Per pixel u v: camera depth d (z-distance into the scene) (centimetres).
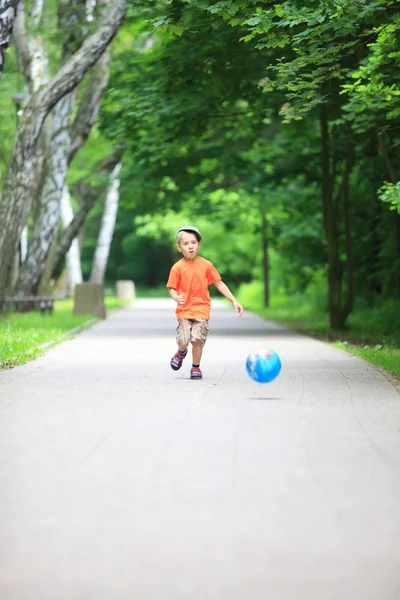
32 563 736
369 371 2156
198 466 1080
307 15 2312
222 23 3033
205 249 9181
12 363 2314
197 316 1972
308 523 848
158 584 688
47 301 4850
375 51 2495
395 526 839
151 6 3450
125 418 1434
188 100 3522
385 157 3284
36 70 4716
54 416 1454
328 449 1180
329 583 694
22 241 5100
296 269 6344
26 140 3678
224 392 1756
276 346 3012
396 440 1241
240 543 787
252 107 3756
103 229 7862
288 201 5406
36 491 963
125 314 5816
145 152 4016
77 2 4753
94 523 846
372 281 4912
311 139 4453
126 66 4231
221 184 5453
